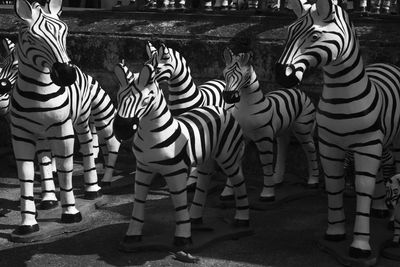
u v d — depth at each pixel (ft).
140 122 13.48
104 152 20.30
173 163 13.70
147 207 18.22
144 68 12.87
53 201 17.70
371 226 15.71
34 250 14.78
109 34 23.31
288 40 12.84
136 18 23.66
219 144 14.74
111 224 16.66
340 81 13.24
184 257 13.92
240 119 17.75
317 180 19.86
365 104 13.29
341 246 14.38
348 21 13.16
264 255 14.37
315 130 20.54
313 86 20.65
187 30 22.38
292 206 18.51
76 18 24.45
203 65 22.03
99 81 23.77
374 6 20.99
